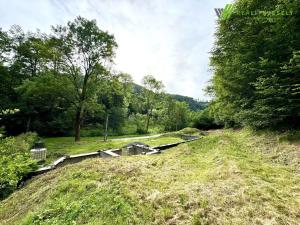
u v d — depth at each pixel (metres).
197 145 8.91
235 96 11.38
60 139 23.47
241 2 9.20
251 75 9.29
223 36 11.96
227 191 3.45
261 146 6.94
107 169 5.20
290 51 7.30
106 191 3.93
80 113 21.02
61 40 18.53
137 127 39.56
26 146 10.09
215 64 13.83
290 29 7.25
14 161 6.45
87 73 20.55
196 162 6.02
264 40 8.53
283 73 7.41
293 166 4.75
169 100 40.19
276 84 6.97
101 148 13.59
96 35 19.39
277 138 6.94
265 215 2.74
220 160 5.58
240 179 3.90
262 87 7.27
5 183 6.11
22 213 4.30
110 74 21.27
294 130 7.09
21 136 13.93
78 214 3.34
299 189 3.50
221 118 17.44
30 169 7.03
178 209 3.12
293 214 2.74
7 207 5.11
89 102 21.39
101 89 22.52
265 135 7.91
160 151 9.38
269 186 3.53
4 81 22.12
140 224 2.92
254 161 5.35
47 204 3.89
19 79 23.27
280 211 2.82
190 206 3.15
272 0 8.45
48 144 17.02
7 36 22.42
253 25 9.13
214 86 15.16
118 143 15.89
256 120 8.70
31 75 24.19
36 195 4.95
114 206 3.36
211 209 2.99
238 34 10.65
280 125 8.02
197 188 3.70
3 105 21.05
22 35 23.55
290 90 6.84
